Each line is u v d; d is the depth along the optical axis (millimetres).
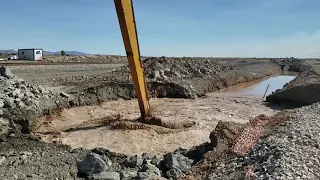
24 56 57031
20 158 10195
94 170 8875
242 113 18828
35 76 28609
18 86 17047
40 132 14375
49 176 8867
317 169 6582
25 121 14367
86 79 26609
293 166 6598
